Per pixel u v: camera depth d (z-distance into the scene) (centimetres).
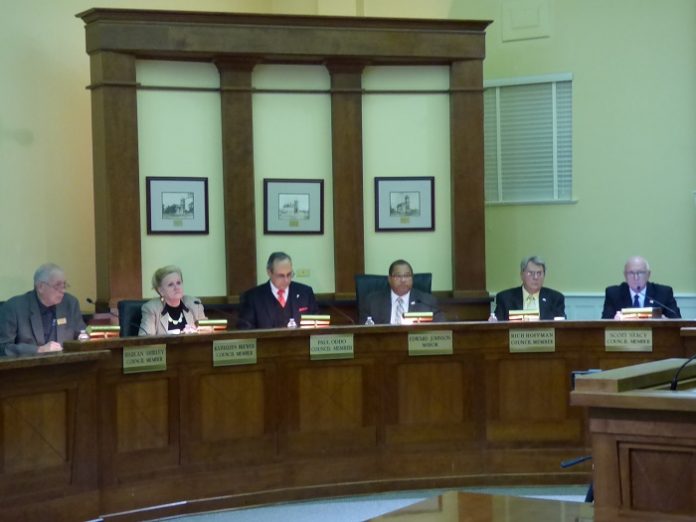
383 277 607
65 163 695
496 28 798
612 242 770
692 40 744
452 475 501
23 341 511
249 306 576
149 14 619
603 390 210
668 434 204
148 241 634
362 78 666
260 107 656
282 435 481
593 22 770
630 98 762
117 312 609
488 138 805
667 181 753
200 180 645
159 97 637
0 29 650
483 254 665
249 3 824
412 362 500
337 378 491
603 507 212
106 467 431
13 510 390
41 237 675
